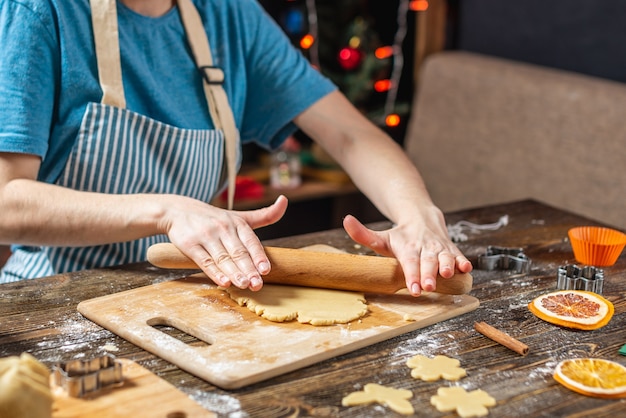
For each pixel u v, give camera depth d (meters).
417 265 1.24
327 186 3.14
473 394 0.96
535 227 1.65
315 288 1.25
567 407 0.94
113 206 1.28
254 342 1.07
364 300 1.22
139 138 1.48
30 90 1.34
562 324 1.17
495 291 1.31
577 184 2.47
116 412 0.89
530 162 2.61
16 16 1.35
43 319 1.16
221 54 1.64
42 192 1.30
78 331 1.12
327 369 1.03
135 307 1.17
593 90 2.45
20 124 1.32
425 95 2.97
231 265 1.19
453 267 1.24
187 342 1.10
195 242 1.22
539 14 2.80
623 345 1.12
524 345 1.08
